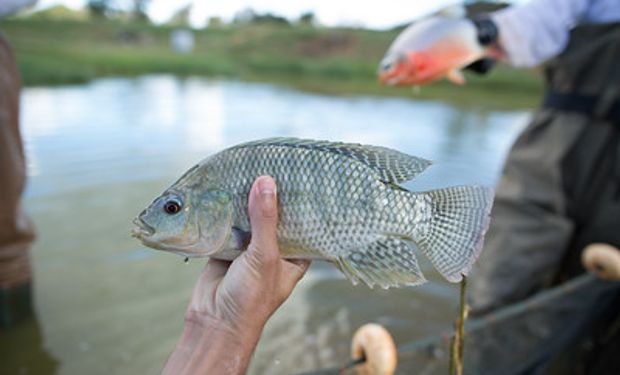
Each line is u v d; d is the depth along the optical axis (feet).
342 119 8.23
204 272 1.22
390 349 1.57
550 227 2.43
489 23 2.19
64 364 2.64
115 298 3.18
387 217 1.16
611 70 2.31
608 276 2.17
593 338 2.40
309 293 3.42
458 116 9.01
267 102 9.77
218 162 1.19
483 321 1.98
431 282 3.55
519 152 2.59
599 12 2.34
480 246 1.12
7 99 2.59
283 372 2.66
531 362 2.09
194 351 1.09
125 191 4.61
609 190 2.37
